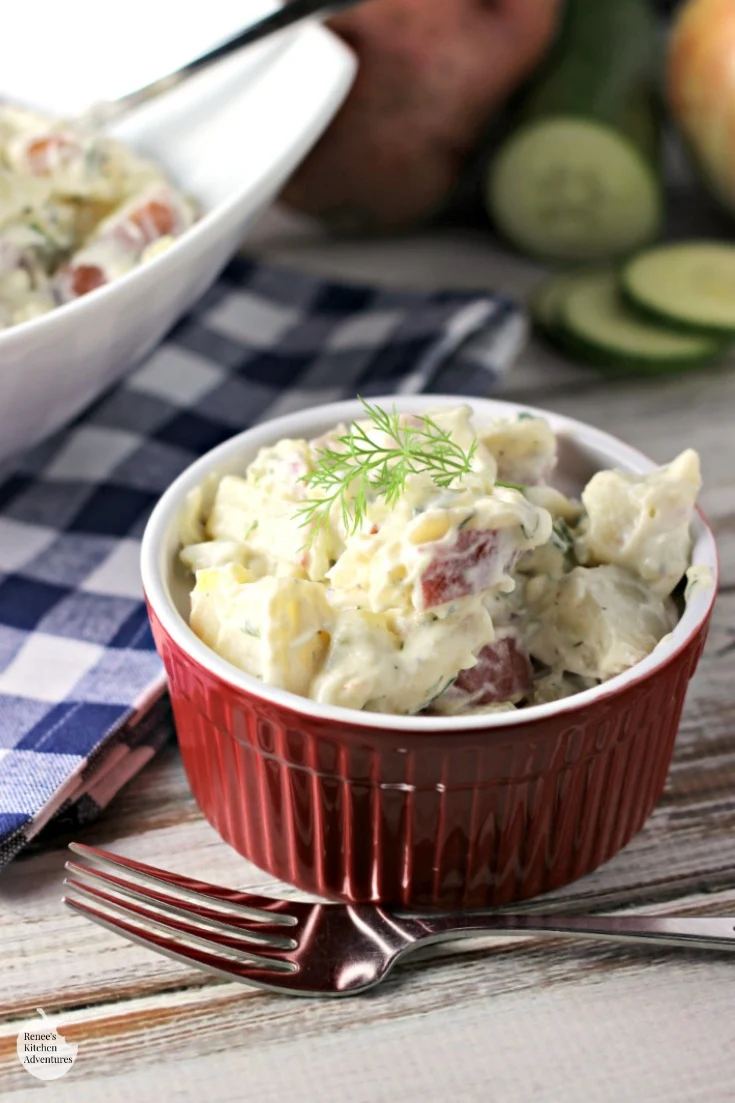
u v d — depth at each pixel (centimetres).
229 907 40
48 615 46
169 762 44
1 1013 39
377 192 60
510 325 54
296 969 40
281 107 52
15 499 50
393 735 38
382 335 55
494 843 40
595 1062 39
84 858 42
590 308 57
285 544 41
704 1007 39
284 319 56
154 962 40
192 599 41
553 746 39
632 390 55
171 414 53
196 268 48
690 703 45
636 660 40
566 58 59
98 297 45
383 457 41
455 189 61
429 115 58
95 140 51
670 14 69
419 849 40
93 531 49
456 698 40
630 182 59
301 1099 38
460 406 44
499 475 42
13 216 49
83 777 42
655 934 40
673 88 60
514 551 40
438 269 61
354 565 40
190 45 54
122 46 54
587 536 42
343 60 51
